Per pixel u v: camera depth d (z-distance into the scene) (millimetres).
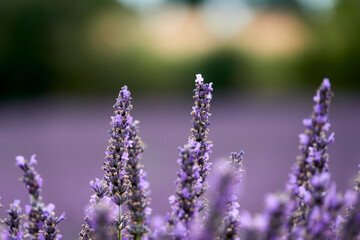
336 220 1391
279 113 22266
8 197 6801
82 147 13914
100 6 31125
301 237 1249
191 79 32781
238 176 1367
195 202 1427
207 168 1658
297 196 1556
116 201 1606
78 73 31578
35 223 1434
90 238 1546
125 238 1621
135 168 1596
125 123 1629
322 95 1553
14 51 29891
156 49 32312
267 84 34000
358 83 33250
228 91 33500
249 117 21156
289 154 11648
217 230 1291
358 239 1307
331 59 33562
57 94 31781
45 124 20406
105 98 32281
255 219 1039
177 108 26312
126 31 31734
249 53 33500
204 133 1707
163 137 15367
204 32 32969
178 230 1307
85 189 7816
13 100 30781
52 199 7113
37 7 29750
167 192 7523
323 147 1525
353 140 12695
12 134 17281
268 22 34000
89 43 31219
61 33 30562
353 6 32375
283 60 34031
